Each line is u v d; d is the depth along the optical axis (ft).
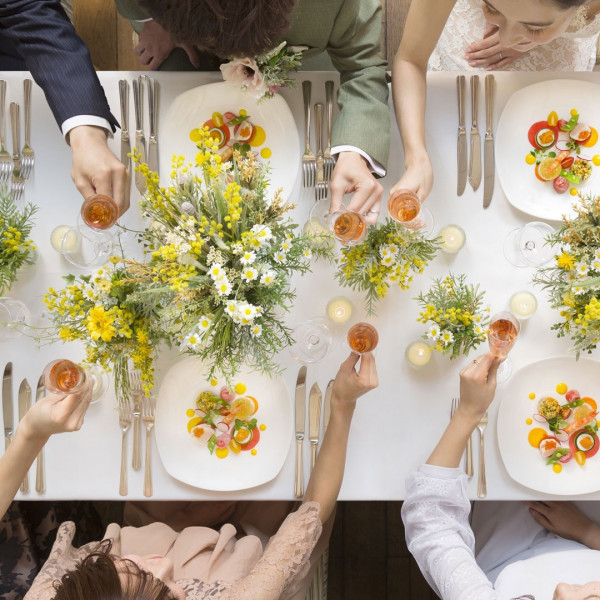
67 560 4.25
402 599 6.92
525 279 4.82
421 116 4.69
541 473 4.72
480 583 4.28
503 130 4.85
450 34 5.74
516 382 4.73
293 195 4.84
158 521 5.52
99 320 3.89
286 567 4.12
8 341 4.72
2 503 4.08
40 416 3.87
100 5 7.27
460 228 4.81
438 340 4.58
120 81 4.76
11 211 4.61
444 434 4.59
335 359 4.79
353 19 4.47
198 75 4.85
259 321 4.07
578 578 4.76
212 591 4.23
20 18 4.48
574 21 4.98
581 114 4.83
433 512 4.52
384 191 4.90
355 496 4.80
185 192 3.88
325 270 4.79
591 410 4.71
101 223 4.17
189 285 3.83
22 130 4.86
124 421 4.70
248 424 4.66
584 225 4.24
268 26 3.42
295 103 4.88
